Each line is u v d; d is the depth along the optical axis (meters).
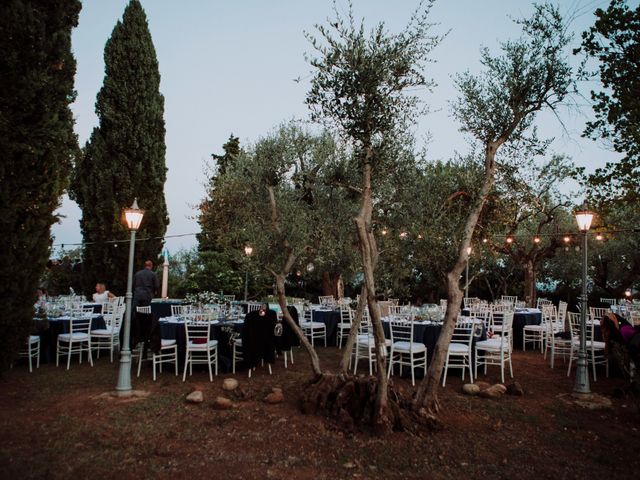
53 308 9.30
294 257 7.55
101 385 7.15
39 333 8.72
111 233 15.77
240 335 8.36
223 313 9.12
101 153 16.00
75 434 5.00
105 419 5.52
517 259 18.19
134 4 16.69
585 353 6.97
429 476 4.16
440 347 5.53
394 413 5.24
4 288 7.04
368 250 5.22
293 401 6.27
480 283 24.67
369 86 5.04
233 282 18.27
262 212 8.21
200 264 19.33
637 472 4.31
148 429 5.18
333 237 8.18
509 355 8.05
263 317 8.03
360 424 5.26
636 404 6.11
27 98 7.00
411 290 20.78
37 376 7.74
